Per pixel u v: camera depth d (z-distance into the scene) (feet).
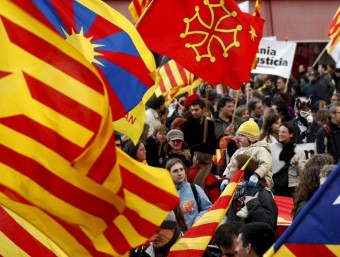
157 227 22.90
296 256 21.85
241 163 34.78
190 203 35.40
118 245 22.88
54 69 22.49
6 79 22.59
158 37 37.35
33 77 22.57
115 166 20.98
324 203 21.68
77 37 29.53
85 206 21.79
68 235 22.89
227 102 55.16
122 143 43.75
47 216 22.81
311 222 21.75
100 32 30.04
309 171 31.73
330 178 21.63
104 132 20.86
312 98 82.53
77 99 22.26
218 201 27.71
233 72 37.65
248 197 33.99
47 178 22.00
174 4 37.22
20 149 22.13
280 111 56.44
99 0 30.25
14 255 26.09
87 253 23.02
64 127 22.18
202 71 37.60
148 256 28.89
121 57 30.09
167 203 22.94
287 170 44.86
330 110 49.75
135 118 31.68
